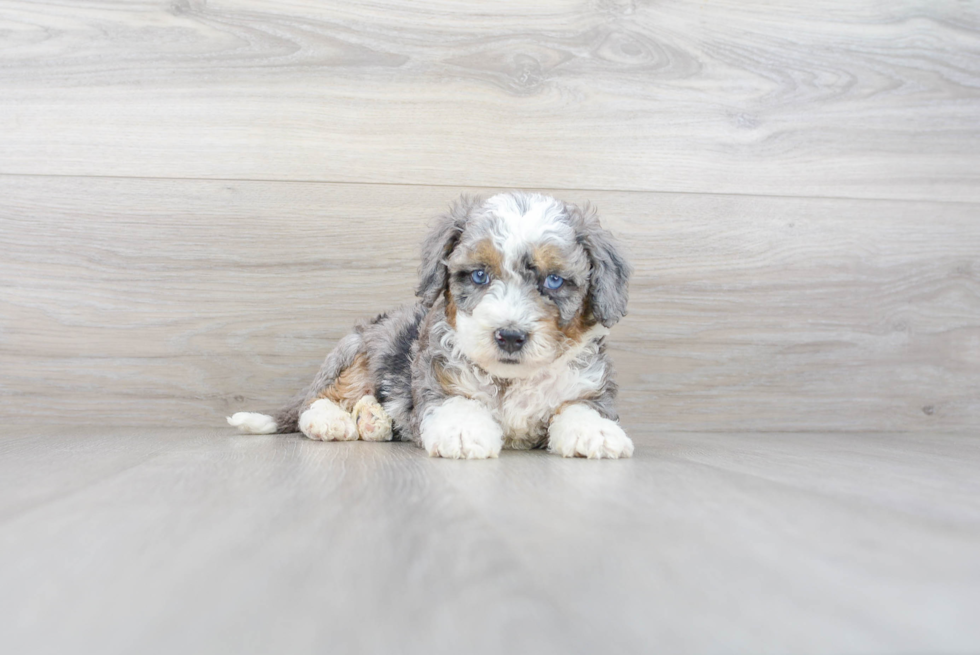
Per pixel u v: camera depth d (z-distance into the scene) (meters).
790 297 0.96
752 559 0.44
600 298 0.75
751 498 0.55
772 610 0.36
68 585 0.40
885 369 0.97
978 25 0.98
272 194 0.92
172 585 0.40
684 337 0.95
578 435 0.71
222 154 0.92
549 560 0.44
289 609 0.36
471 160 0.93
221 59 0.92
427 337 0.78
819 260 0.96
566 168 0.94
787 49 0.96
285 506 0.53
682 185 0.95
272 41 0.92
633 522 0.50
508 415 0.75
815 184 0.96
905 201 0.97
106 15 0.91
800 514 0.52
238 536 0.48
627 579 0.40
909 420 0.97
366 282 0.92
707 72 0.95
